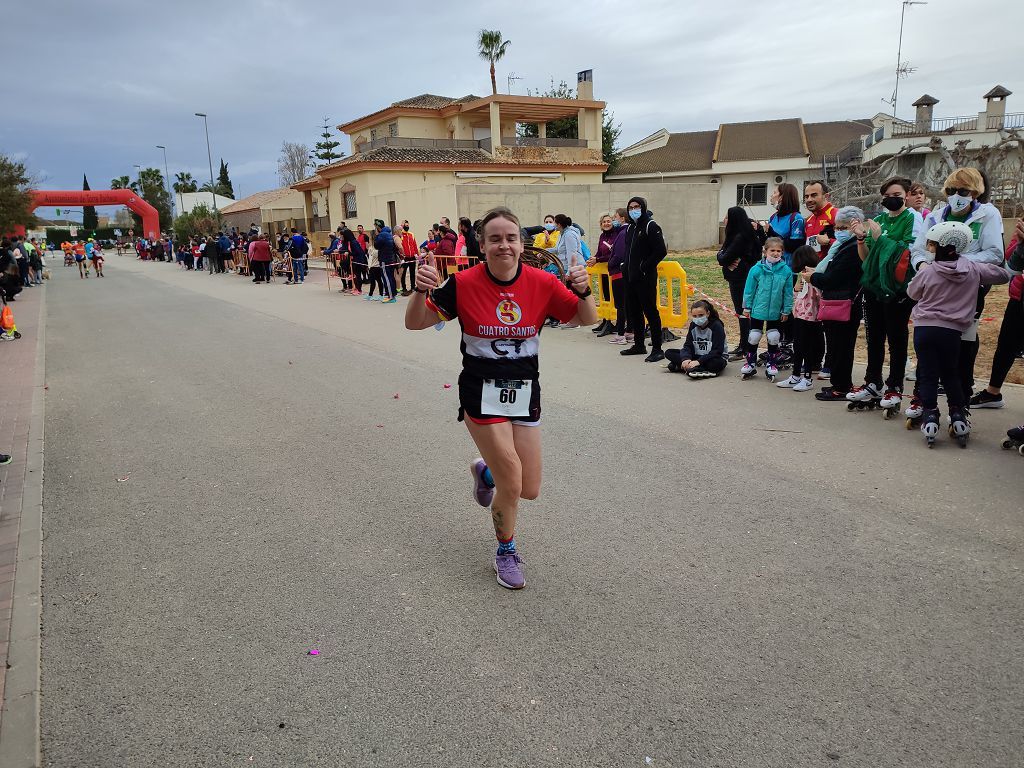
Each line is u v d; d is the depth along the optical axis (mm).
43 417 6953
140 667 2984
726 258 7961
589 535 4012
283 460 5480
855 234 5660
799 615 3162
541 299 3186
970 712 2537
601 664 2887
